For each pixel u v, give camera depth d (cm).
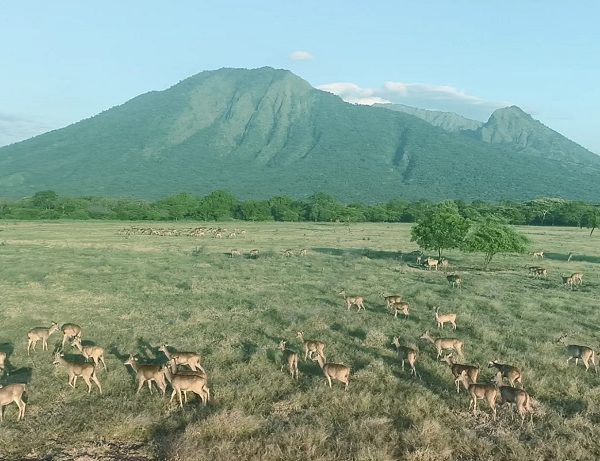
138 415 1297
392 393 1498
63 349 1919
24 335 2095
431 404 1434
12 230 8106
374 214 14550
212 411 1343
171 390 1527
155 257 4784
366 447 1151
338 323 2320
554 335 2125
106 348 1919
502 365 1609
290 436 1201
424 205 14975
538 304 2772
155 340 1998
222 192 14275
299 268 4153
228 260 4634
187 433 1204
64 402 1430
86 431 1251
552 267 4578
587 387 1553
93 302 2702
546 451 1185
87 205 13700
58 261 4284
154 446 1188
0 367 1648
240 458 1128
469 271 4269
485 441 1209
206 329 2183
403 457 1159
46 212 12525
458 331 2230
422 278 3766
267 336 2095
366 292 3112
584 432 1279
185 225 10794
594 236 8712
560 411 1398
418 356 1850
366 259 4781
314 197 15638
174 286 3250
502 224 4522
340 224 12475
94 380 1499
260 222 12975
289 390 1528
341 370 1538
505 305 2739
